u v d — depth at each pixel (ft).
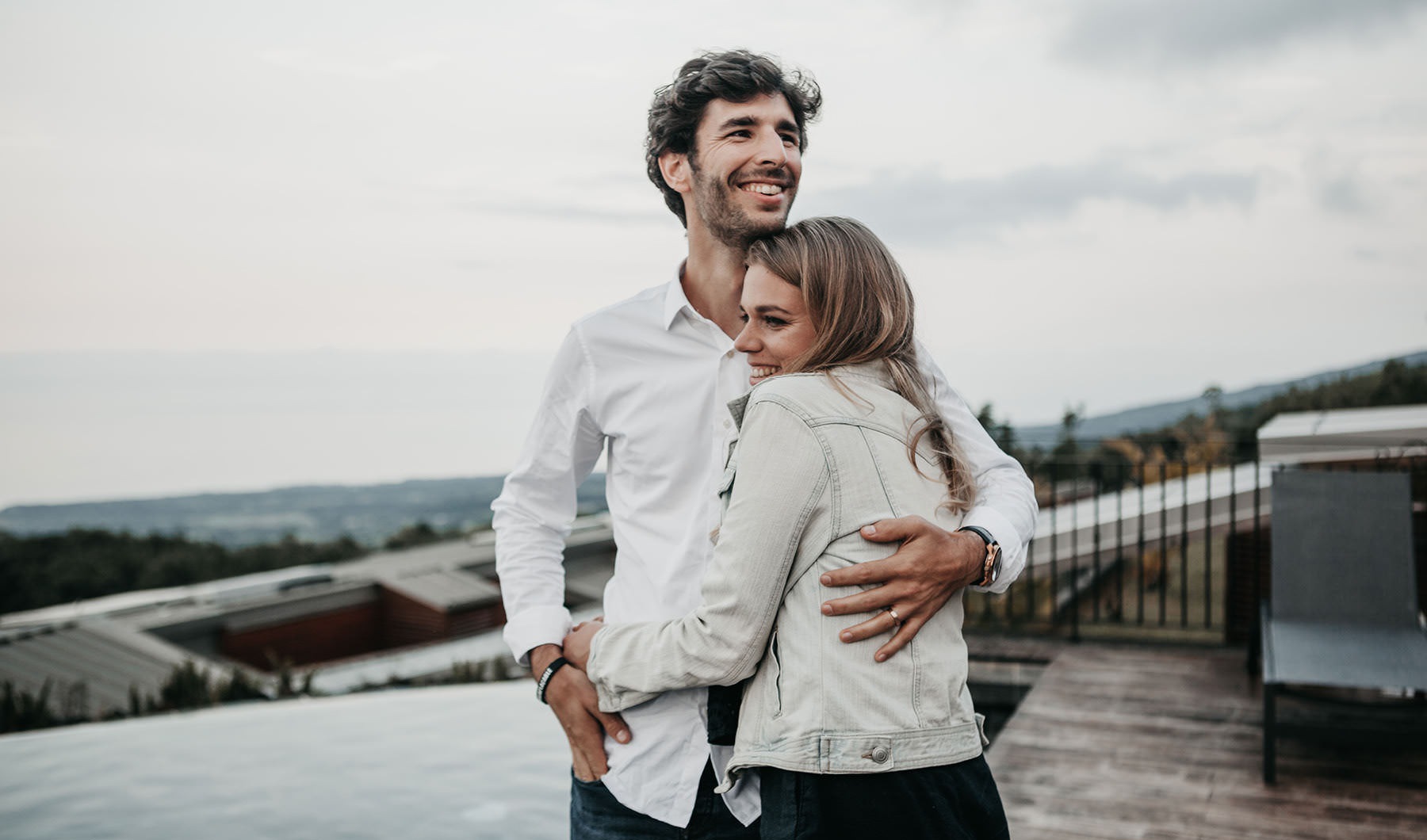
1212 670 13.85
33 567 66.23
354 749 11.89
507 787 10.69
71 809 10.21
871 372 3.91
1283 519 11.94
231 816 9.95
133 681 27.89
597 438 4.85
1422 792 9.69
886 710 3.43
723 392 4.35
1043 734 11.50
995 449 4.45
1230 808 9.37
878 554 3.57
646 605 4.36
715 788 4.09
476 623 40.68
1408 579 11.51
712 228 4.33
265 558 71.31
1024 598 23.17
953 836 3.46
